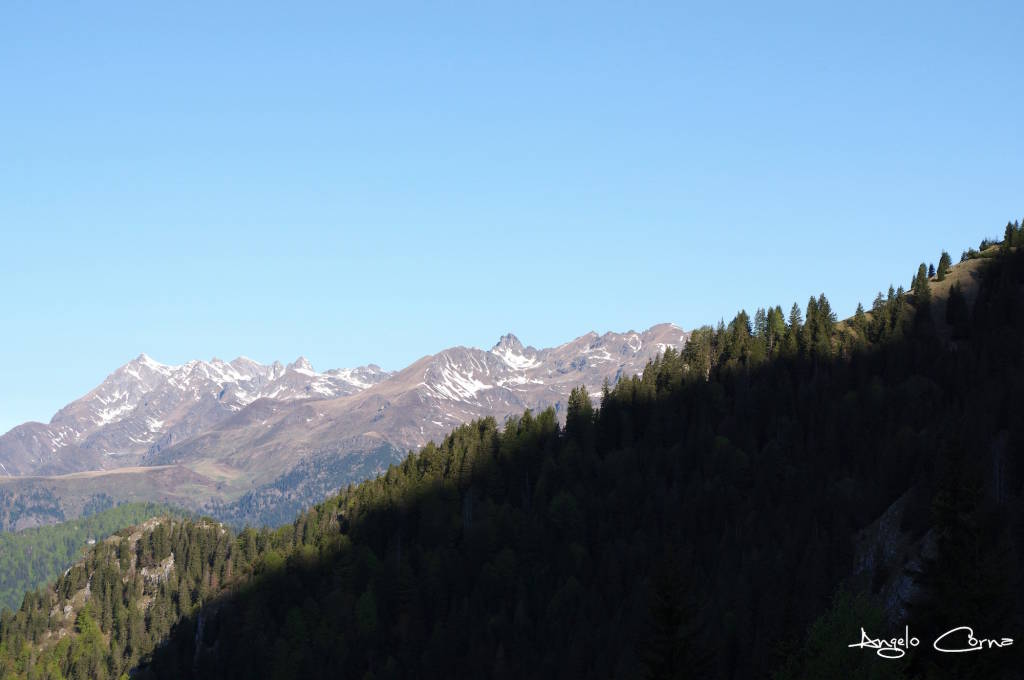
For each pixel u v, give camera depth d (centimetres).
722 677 15462
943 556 7550
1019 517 12181
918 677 7469
